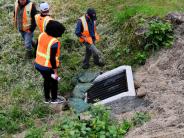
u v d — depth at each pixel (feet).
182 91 27.22
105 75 31.73
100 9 38.01
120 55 33.27
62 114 29.32
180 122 23.66
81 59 34.01
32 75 33.24
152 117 25.34
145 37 32.24
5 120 29.22
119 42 34.06
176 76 29.14
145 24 33.04
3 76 33.35
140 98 28.04
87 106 29.25
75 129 21.97
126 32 34.14
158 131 23.26
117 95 28.78
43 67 28.68
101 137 21.74
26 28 33.50
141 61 31.96
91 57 34.47
